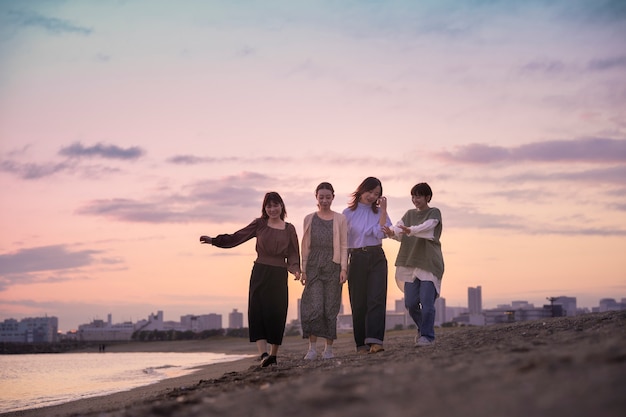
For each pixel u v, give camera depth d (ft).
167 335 586.45
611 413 9.62
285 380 20.84
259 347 28.91
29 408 36.14
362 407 12.10
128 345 545.85
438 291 29.25
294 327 374.22
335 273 29.50
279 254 29.07
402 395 12.60
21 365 141.49
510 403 10.88
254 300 29.01
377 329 28.84
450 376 13.87
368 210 30.07
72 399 40.11
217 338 465.06
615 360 12.92
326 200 29.37
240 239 29.07
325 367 23.22
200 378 49.29
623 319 29.19
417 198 29.45
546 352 15.98
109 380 61.16
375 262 29.50
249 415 13.14
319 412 12.28
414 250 29.25
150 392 38.68
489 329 37.24
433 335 28.66
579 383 11.42
